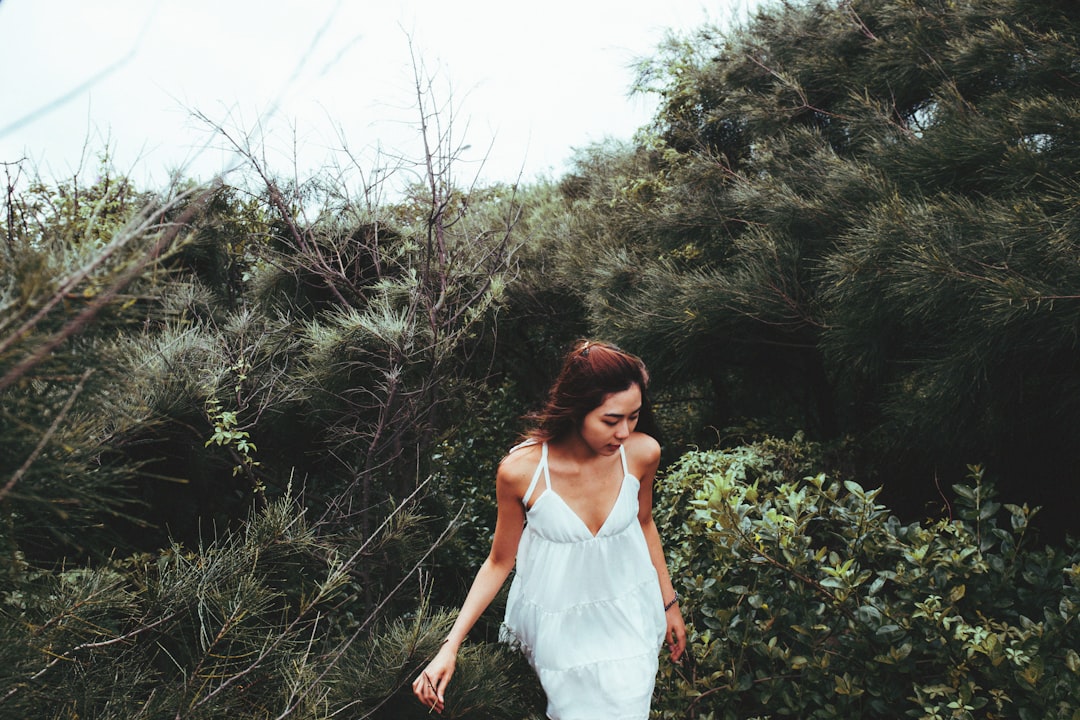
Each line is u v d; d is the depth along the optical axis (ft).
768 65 15.20
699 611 8.84
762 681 8.09
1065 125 9.20
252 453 9.02
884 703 7.63
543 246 18.53
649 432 7.16
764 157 13.99
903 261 9.38
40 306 3.20
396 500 9.06
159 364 7.31
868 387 14.39
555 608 6.47
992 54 10.86
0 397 3.60
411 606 8.86
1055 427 10.07
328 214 9.93
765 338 14.49
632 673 6.36
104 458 7.15
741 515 8.63
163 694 5.69
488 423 15.08
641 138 17.40
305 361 9.53
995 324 8.39
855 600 8.23
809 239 12.80
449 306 9.41
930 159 10.66
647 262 15.57
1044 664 7.06
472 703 6.50
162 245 3.47
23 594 4.93
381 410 8.50
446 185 8.86
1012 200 9.13
